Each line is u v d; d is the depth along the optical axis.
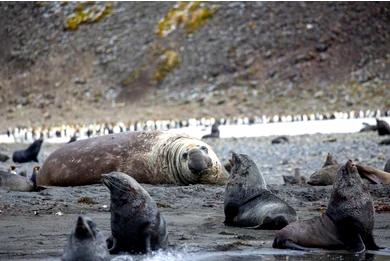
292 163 88.62
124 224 33.38
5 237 38.19
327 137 127.12
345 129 169.25
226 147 115.81
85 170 61.44
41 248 35.28
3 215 45.19
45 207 48.09
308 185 59.28
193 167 57.88
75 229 27.91
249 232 40.28
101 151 61.72
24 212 46.34
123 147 61.53
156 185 59.56
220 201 51.56
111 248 33.78
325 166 65.38
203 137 143.00
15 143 156.50
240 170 42.41
